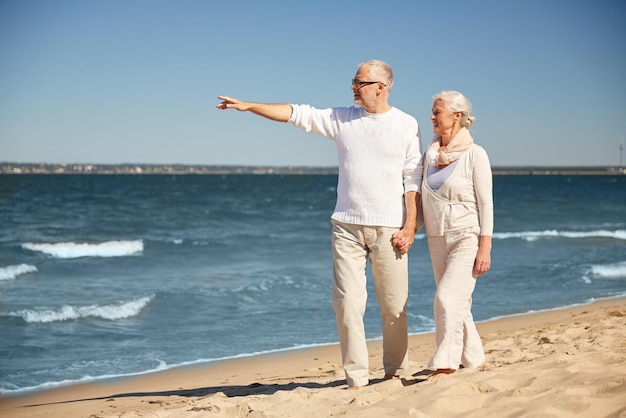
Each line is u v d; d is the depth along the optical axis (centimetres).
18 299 1315
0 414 627
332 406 387
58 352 925
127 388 739
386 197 434
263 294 1372
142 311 1192
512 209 5181
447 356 421
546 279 1576
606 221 4006
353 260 441
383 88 432
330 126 443
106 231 2914
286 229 3166
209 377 768
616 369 371
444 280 429
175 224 3341
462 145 429
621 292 1384
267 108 438
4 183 7600
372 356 803
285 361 845
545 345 657
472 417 323
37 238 2569
